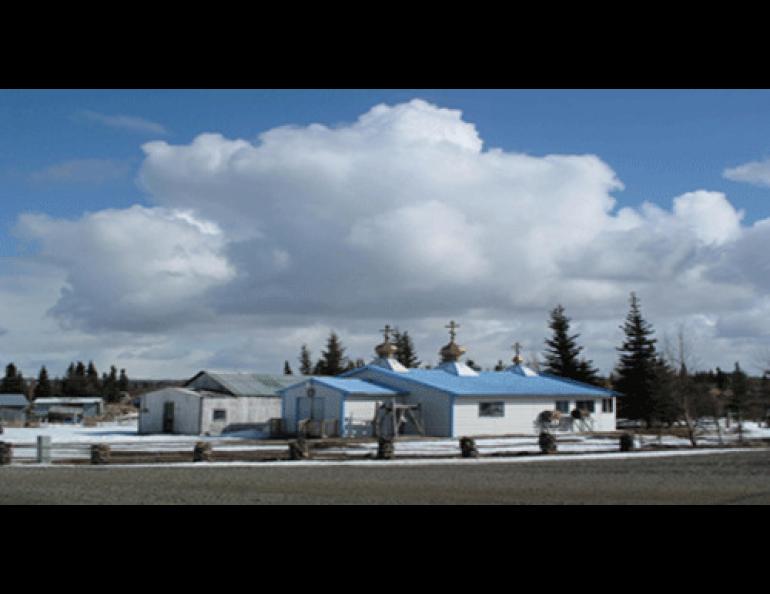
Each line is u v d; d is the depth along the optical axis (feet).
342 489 54.95
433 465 77.30
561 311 240.32
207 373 161.17
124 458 82.89
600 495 51.44
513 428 136.26
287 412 138.21
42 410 284.00
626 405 203.92
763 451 98.22
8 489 55.57
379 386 136.46
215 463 79.10
